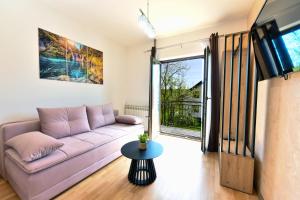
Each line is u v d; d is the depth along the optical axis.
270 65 1.25
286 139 1.13
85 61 3.03
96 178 1.90
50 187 1.49
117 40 3.77
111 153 2.30
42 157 1.51
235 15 2.56
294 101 1.05
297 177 0.97
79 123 2.46
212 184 1.80
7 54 1.96
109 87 3.68
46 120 2.08
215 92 2.80
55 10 2.45
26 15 2.11
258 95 1.86
